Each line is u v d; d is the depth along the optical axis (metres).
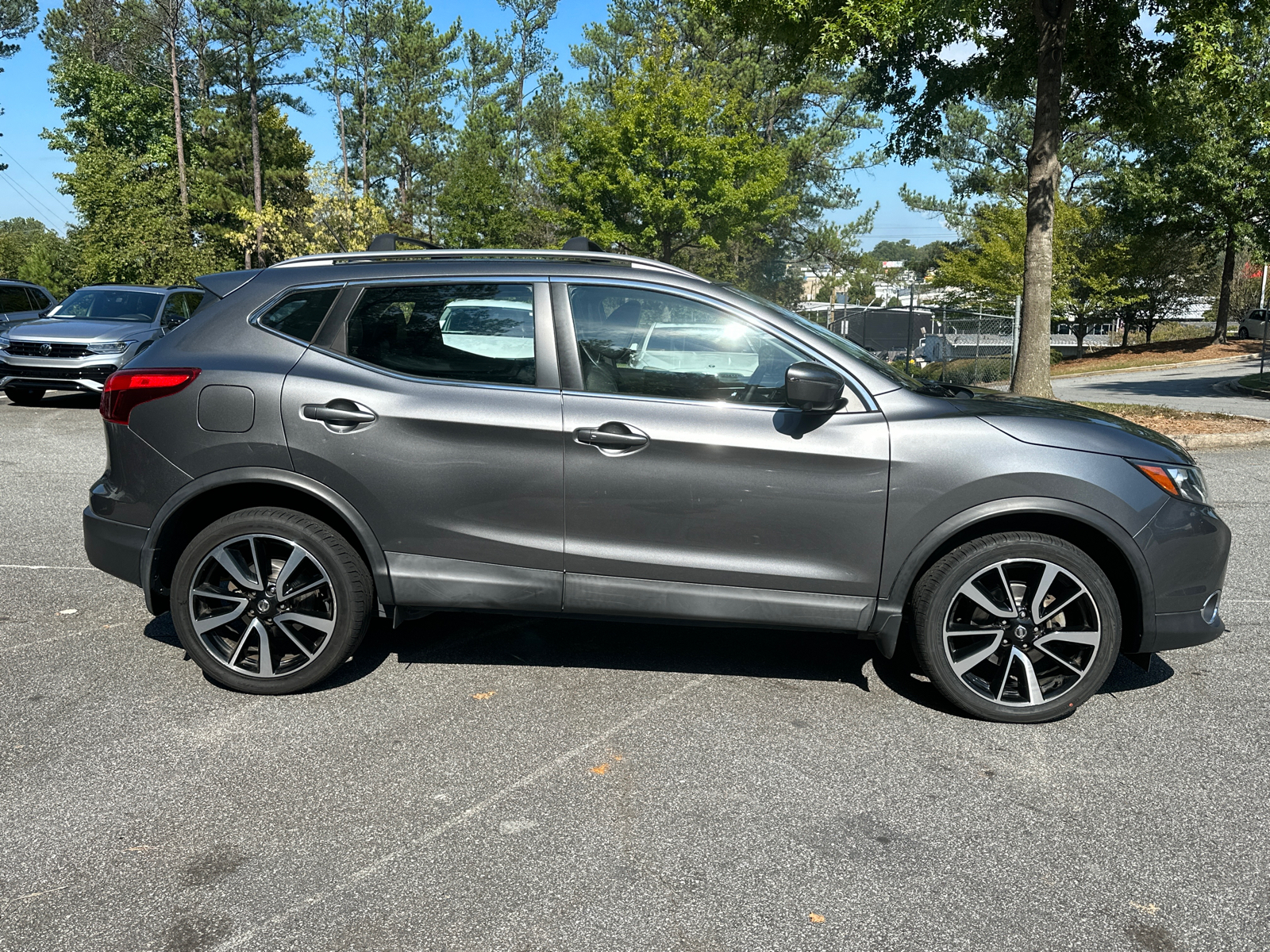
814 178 50.44
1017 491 3.54
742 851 2.78
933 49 15.04
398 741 3.47
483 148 51.81
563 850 2.78
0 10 53.06
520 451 3.66
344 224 36.16
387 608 3.83
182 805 3.00
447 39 63.97
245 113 55.53
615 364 3.71
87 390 13.15
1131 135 16.28
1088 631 3.62
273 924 2.42
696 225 33.34
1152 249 37.38
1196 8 12.50
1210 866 2.72
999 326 23.69
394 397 3.70
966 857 2.76
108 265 42.03
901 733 3.59
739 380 3.67
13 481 8.23
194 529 3.99
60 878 2.61
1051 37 13.25
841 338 4.14
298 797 3.06
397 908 2.49
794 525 3.62
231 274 4.01
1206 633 3.66
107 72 56.81
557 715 3.71
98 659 4.22
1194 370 30.19
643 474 3.62
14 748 3.37
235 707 3.74
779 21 13.63
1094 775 3.27
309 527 3.73
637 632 4.68
